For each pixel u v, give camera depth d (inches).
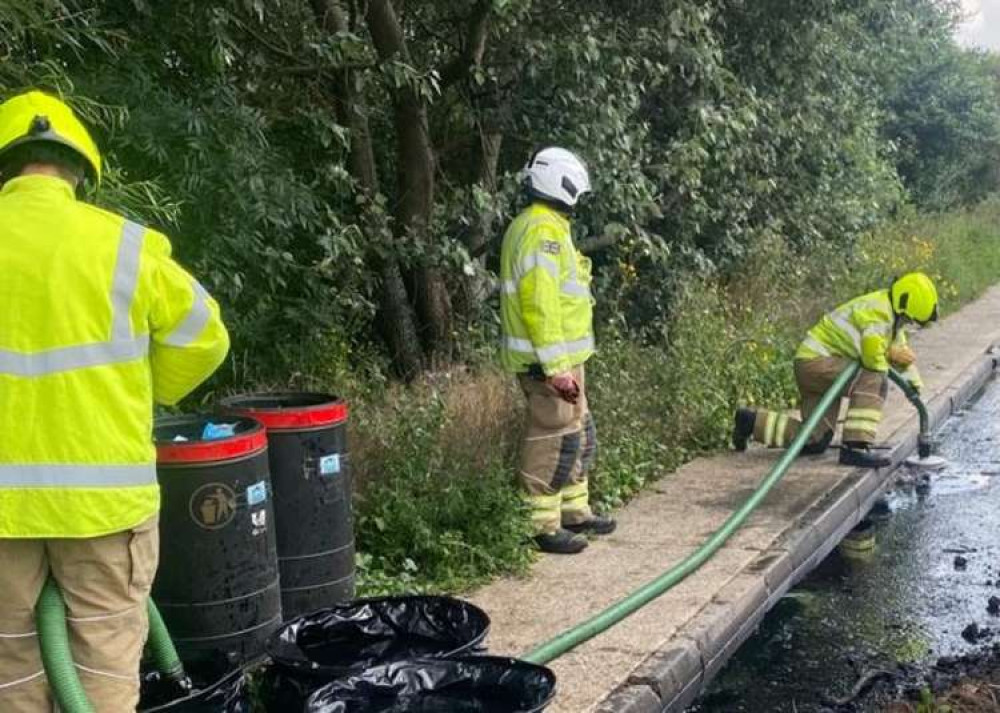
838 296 505.7
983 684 197.3
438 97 322.7
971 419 419.2
